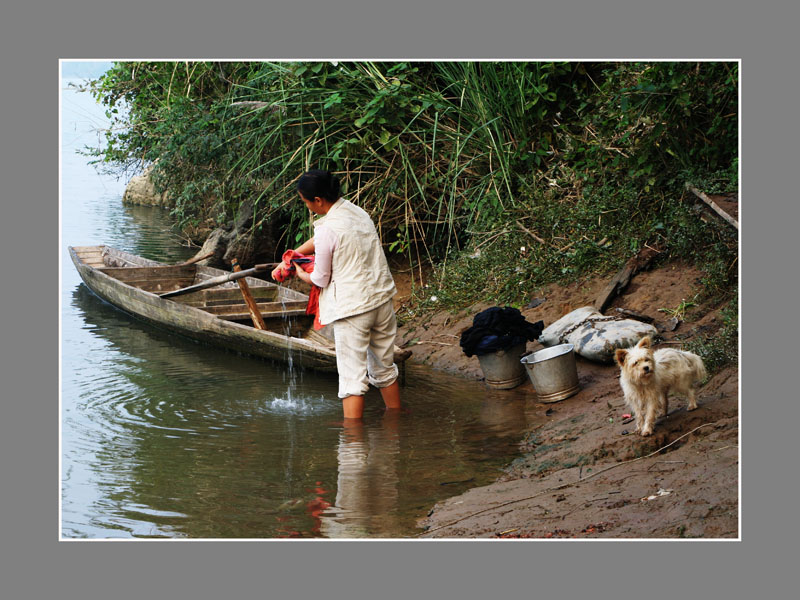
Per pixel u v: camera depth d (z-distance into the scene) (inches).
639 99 340.8
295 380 302.4
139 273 439.8
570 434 230.7
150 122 513.0
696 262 322.3
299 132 409.7
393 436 240.2
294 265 266.4
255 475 209.8
